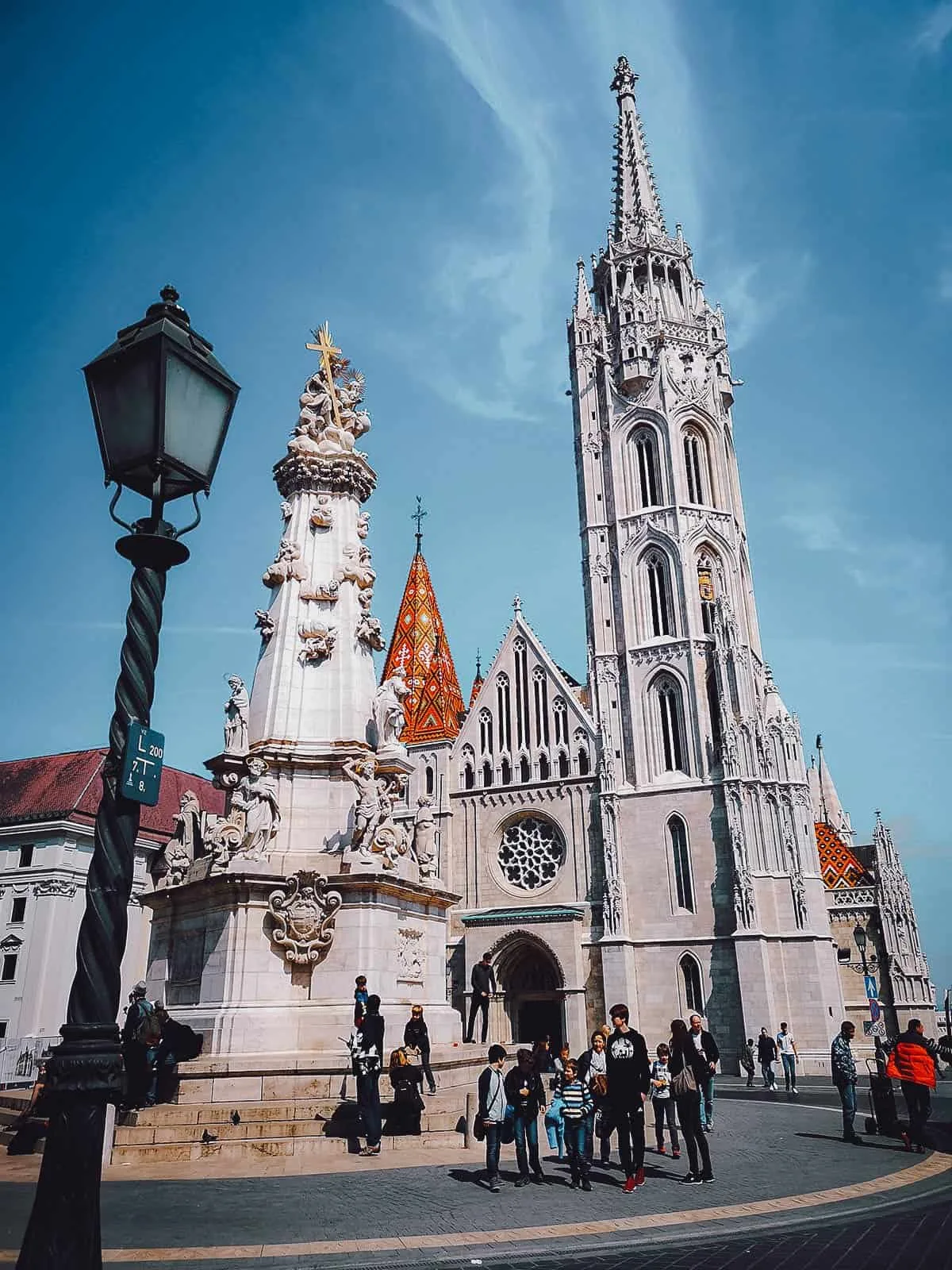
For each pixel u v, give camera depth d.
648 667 65.12
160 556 8.43
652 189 85.62
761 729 59.47
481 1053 24.56
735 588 68.75
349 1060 19.55
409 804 65.44
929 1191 15.06
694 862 58.19
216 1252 10.37
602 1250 11.07
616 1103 15.32
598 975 56.53
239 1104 18.17
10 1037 51.72
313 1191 13.91
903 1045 20.27
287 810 24.52
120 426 8.42
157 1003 19.69
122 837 7.50
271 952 21.59
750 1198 14.25
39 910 55.41
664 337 74.00
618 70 91.56
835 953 55.88
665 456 70.62
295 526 28.28
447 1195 13.93
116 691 7.95
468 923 58.75
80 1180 6.52
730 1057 53.12
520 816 63.00
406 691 26.67
